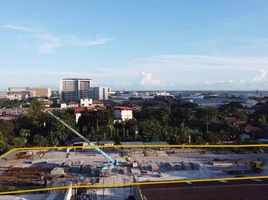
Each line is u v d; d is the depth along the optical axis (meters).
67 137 191.75
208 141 178.25
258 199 80.88
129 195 100.44
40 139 177.12
